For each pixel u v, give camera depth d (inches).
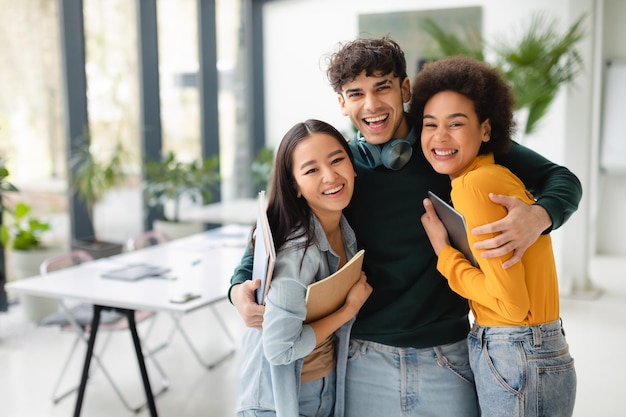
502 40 284.7
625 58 292.2
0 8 194.9
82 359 171.2
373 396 73.0
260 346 71.7
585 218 232.2
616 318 205.6
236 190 323.6
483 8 290.7
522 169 73.0
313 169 66.4
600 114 297.3
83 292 127.7
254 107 334.0
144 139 253.8
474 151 67.4
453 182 65.4
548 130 287.3
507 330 65.2
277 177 68.9
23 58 203.0
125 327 141.3
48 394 149.7
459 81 66.6
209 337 189.0
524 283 62.2
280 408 67.0
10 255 199.5
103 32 230.7
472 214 62.6
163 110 265.1
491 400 66.7
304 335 65.4
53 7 210.4
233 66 316.5
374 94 68.8
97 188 212.7
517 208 61.7
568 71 208.1
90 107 226.4
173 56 270.2
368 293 70.1
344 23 315.9
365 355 72.9
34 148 209.3
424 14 299.7
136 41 248.4
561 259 236.8
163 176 245.3
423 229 72.8
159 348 176.1
